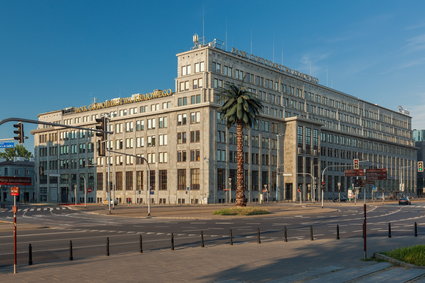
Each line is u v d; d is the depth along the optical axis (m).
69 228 34.22
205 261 16.19
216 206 76.88
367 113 145.62
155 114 98.44
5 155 151.62
